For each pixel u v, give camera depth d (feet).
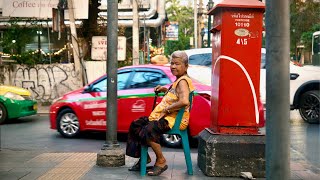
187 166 19.03
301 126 37.11
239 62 18.56
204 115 27.12
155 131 18.47
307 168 20.94
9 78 60.03
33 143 31.40
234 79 18.61
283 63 8.34
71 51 65.62
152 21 85.15
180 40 149.18
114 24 20.59
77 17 57.36
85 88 32.99
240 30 18.49
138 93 29.40
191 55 41.57
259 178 18.10
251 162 18.24
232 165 18.29
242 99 18.66
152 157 24.12
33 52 63.21
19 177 19.38
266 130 8.61
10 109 42.55
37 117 48.91
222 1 18.63
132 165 21.04
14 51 66.85
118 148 21.12
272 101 8.42
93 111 31.94
